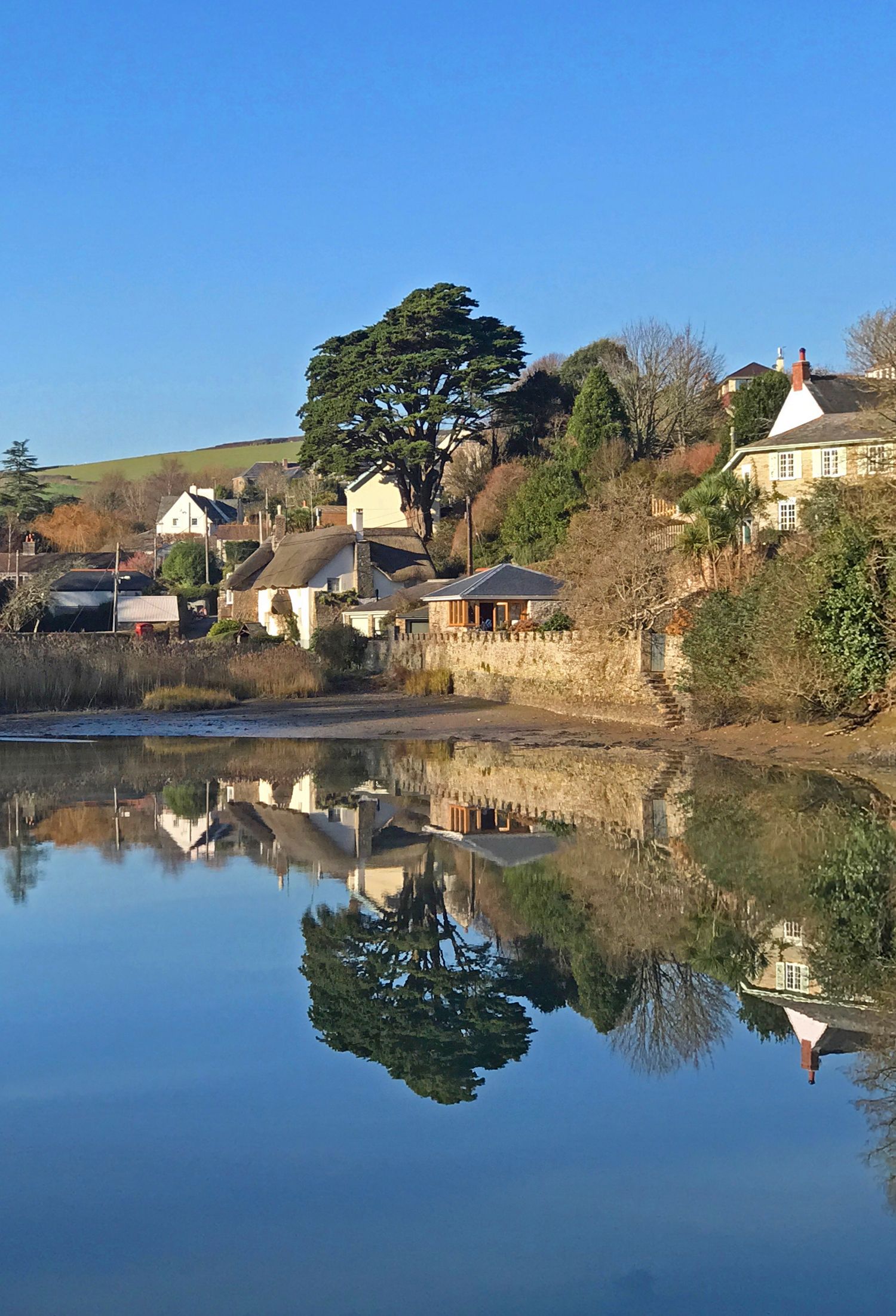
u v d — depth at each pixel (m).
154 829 23.72
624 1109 10.21
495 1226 8.27
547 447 84.56
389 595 77.69
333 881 19.05
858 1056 11.41
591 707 44.53
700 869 19.31
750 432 61.88
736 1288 7.47
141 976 14.05
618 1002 12.98
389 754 37.16
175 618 95.69
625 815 24.52
